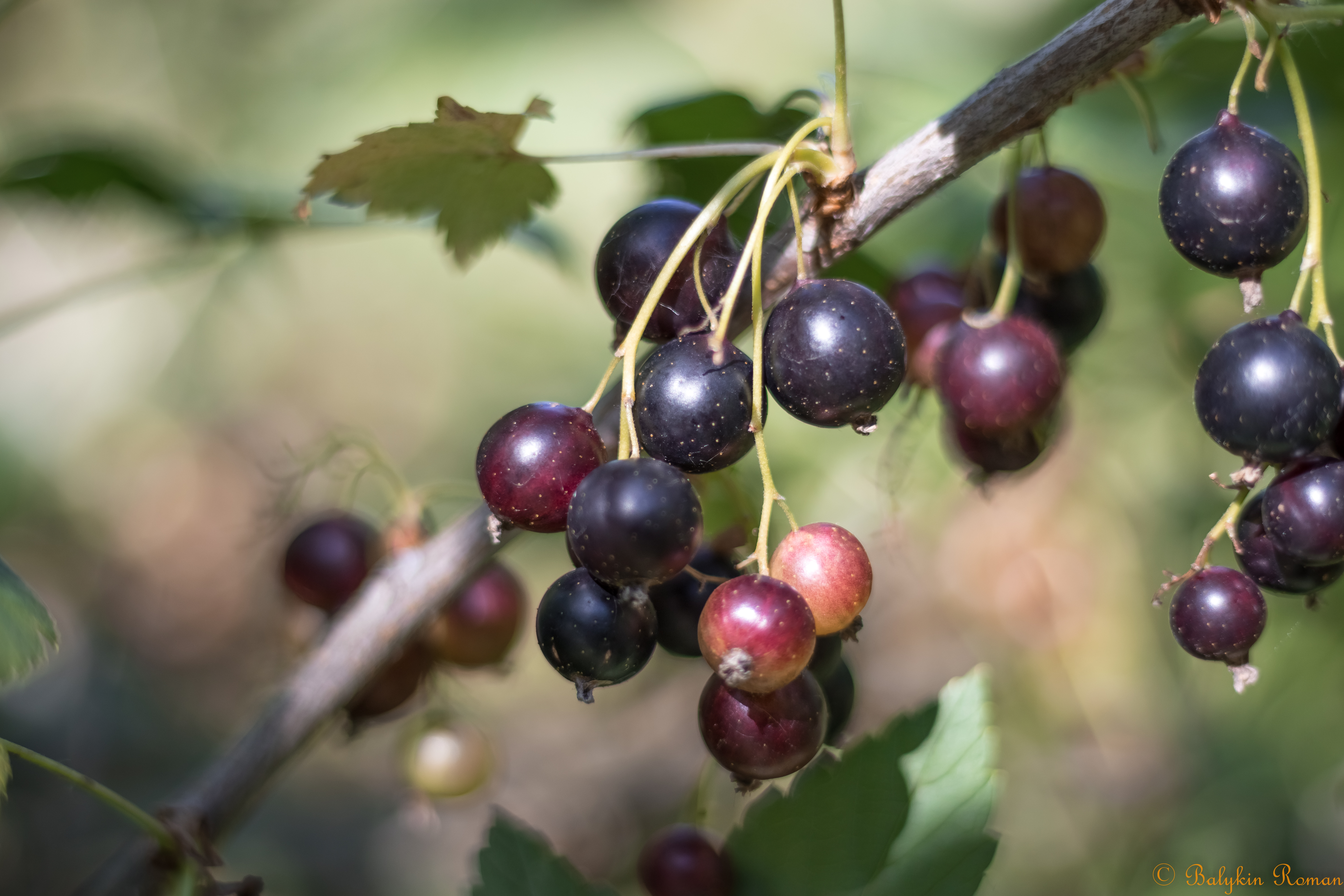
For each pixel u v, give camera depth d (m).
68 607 0.77
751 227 0.30
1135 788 0.47
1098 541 0.46
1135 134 0.36
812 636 0.23
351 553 0.29
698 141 0.30
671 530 0.22
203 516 0.88
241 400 0.87
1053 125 0.36
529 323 0.66
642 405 0.23
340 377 0.85
